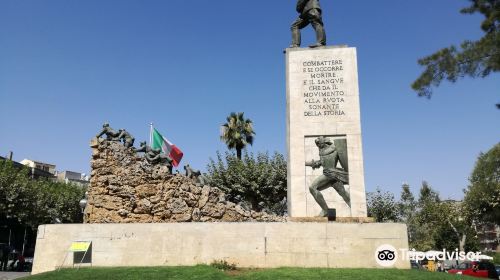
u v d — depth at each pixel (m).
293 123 18.92
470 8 18.81
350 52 19.34
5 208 39.06
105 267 14.86
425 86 18.27
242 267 14.98
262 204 38.44
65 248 15.47
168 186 20.22
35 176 72.81
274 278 12.50
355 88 18.98
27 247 54.38
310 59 19.47
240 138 46.41
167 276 12.84
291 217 17.88
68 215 51.12
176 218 19.80
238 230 15.33
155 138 24.67
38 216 43.16
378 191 48.53
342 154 18.38
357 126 18.61
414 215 59.75
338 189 18.05
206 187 20.83
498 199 35.38
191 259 15.19
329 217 17.67
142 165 20.41
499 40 17.09
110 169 20.08
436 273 13.88
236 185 36.56
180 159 24.55
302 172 18.38
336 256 14.98
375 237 15.07
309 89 19.19
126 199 19.80
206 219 20.17
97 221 19.42
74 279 12.71
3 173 39.47
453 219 53.41
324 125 18.75
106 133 20.95
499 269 31.86
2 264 26.98
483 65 17.45
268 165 37.66
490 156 21.00
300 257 15.03
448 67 17.69
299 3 20.69
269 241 15.18
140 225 15.53
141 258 15.27
